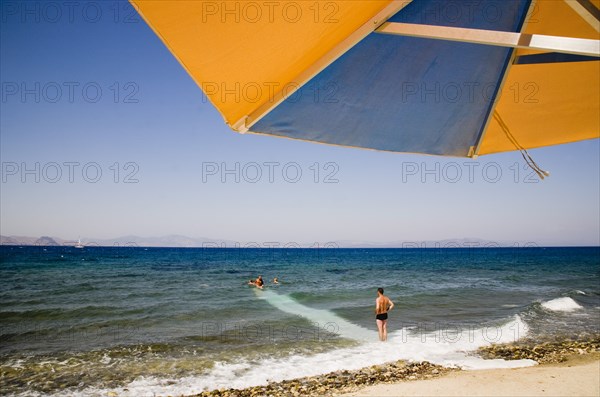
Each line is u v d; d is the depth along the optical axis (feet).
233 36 5.66
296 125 7.88
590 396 22.91
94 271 139.85
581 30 7.48
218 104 6.42
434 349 35.73
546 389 24.16
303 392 25.40
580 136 9.21
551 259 280.92
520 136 9.44
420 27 6.44
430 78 8.26
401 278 118.73
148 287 90.94
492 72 8.28
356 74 7.73
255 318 51.34
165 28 5.27
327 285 96.37
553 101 8.75
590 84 8.38
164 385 27.04
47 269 145.18
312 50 6.41
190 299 70.90
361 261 262.47
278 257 346.33
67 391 25.91
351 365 31.19
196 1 5.14
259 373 29.48
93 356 34.01
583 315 52.29
